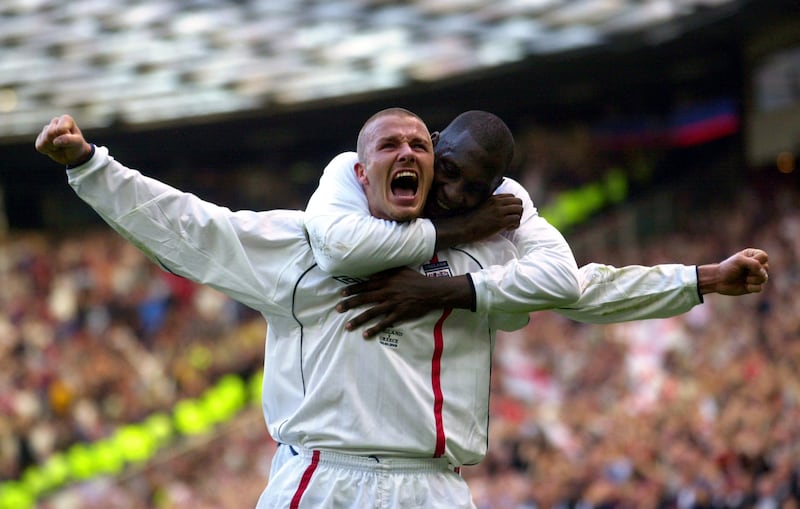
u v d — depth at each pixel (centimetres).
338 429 1603
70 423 7350
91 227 10112
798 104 8556
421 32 8875
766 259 1655
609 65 8388
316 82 9031
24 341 7875
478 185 1593
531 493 5172
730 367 5534
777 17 7356
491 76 8544
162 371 8100
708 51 8181
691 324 6316
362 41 9044
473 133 1585
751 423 4797
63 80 9438
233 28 9331
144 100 9375
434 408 1608
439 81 8650
